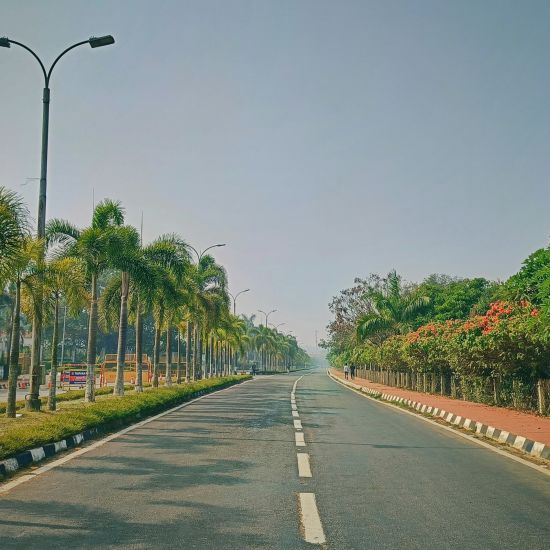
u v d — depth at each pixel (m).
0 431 12.41
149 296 25.14
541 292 16.62
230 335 61.69
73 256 21.73
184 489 7.93
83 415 14.73
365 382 53.34
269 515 6.67
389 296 45.81
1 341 48.25
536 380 18.86
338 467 9.75
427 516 6.70
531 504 7.31
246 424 16.41
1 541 5.66
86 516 6.55
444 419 18.61
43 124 17.94
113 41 17.98
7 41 17.72
